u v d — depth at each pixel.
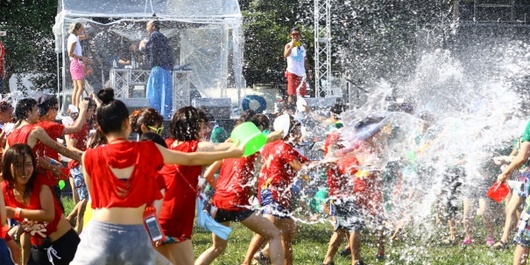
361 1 29.91
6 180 7.18
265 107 21.34
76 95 19.31
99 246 5.98
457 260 10.65
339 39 29.88
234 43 21.22
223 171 8.52
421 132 11.60
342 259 10.73
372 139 10.16
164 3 20.73
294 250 11.27
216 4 21.03
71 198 16.56
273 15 31.14
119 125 6.14
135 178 6.04
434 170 11.83
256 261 10.11
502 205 12.05
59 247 7.38
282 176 9.07
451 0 29.88
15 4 27.62
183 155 6.24
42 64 28.27
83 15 20.00
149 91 19.50
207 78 21.27
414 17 29.86
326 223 13.27
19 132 9.04
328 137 10.19
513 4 29.78
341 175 10.00
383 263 10.51
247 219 8.45
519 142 11.21
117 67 20.11
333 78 29.19
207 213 8.42
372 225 10.58
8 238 7.34
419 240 11.82
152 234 6.52
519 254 8.72
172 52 19.75
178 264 7.44
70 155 9.20
